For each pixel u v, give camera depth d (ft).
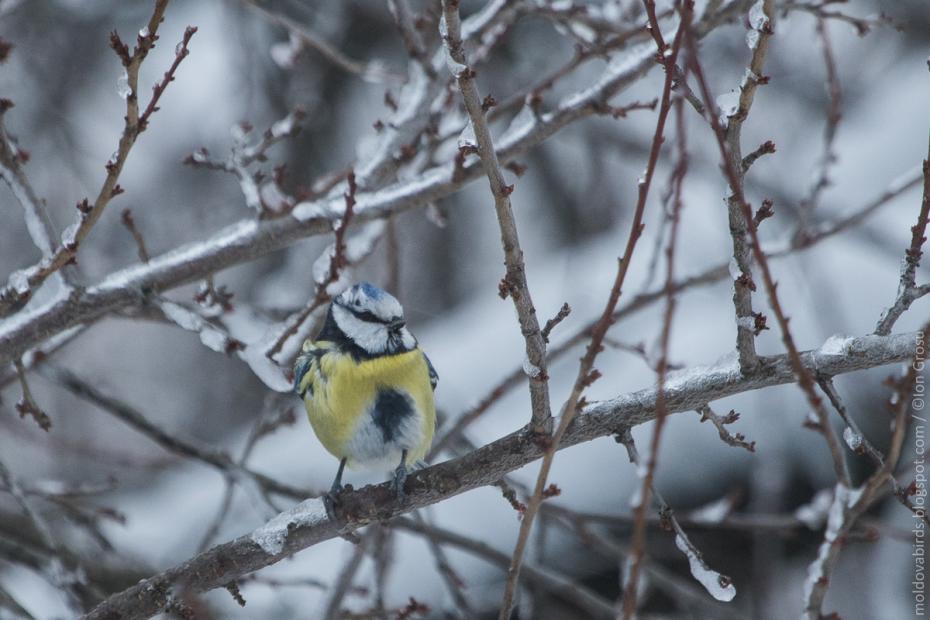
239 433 59.67
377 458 25.95
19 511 41.24
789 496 38.52
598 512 37.93
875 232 43.96
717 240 46.32
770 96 55.21
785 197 47.67
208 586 21.48
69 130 54.95
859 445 18.69
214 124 57.36
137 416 32.04
